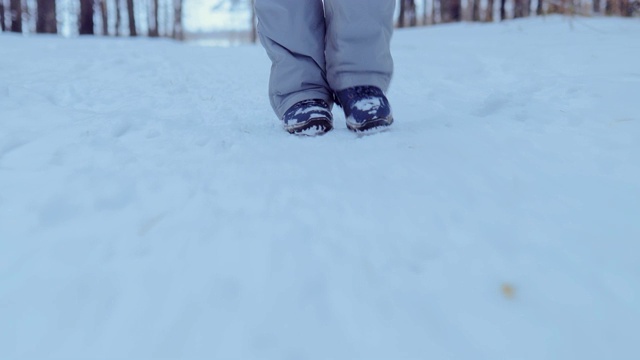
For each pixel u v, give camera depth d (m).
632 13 4.70
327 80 1.36
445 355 0.56
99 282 0.66
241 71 2.66
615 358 0.56
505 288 0.65
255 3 1.33
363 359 0.55
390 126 1.30
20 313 0.61
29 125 1.28
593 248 0.72
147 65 2.79
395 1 1.33
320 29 1.35
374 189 0.89
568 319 0.60
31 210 0.83
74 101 1.81
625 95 1.32
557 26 3.71
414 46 3.40
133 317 0.60
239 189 0.90
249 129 1.36
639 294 0.63
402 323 0.60
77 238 0.75
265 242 0.73
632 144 1.02
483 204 0.83
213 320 0.60
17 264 0.70
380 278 0.67
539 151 1.03
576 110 1.26
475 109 1.54
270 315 0.60
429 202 0.84
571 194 0.86
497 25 4.48
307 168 0.99
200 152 1.10
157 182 0.93
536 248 0.72
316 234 0.75
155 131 1.26
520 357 0.56
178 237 0.75
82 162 1.03
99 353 0.55
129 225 0.79
